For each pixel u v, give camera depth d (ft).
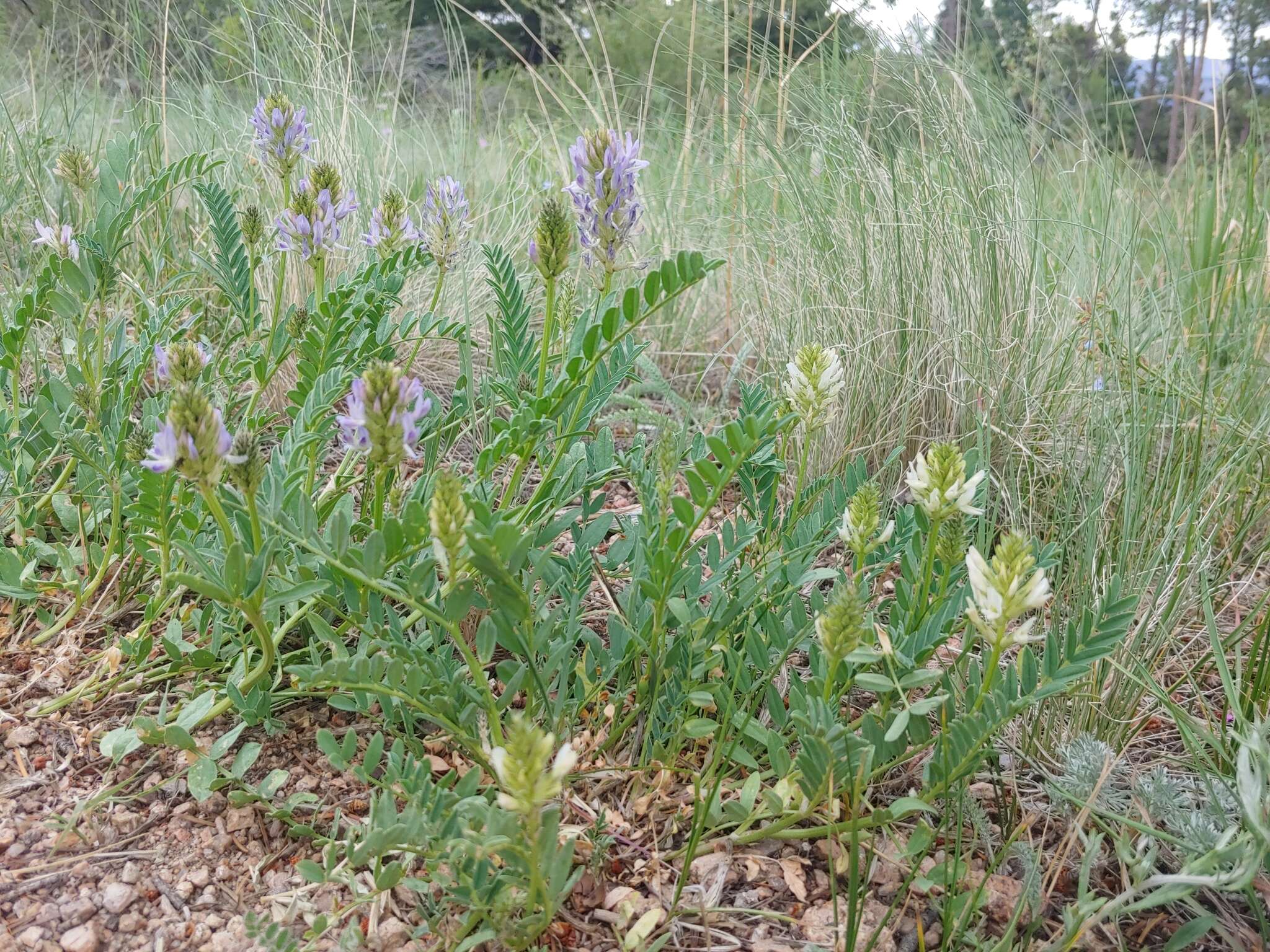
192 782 1.11
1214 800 1.11
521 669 1.07
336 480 1.40
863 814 1.19
